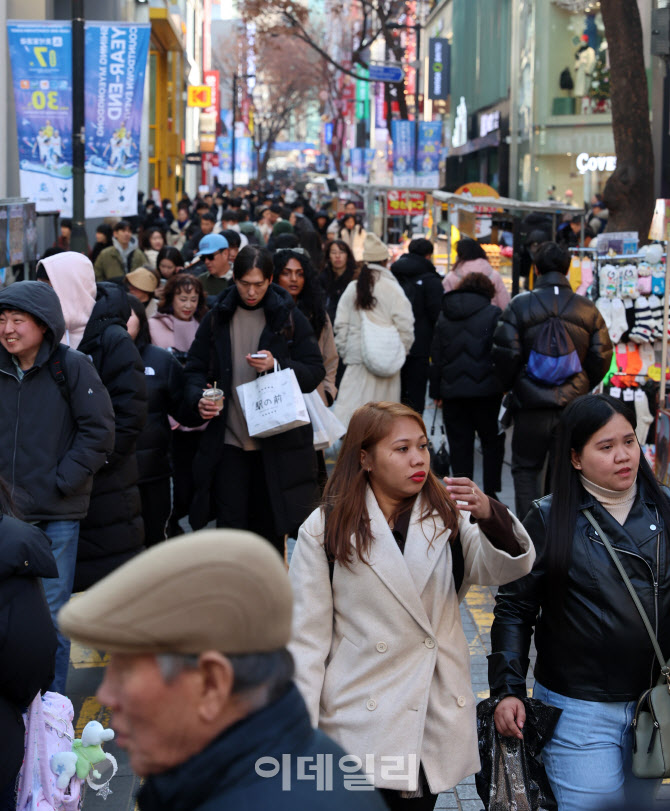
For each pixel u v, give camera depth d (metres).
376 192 49.84
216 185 164.25
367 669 7.28
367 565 7.29
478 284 19.67
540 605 8.30
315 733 3.45
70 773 7.91
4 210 18.00
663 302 20.19
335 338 21.95
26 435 11.37
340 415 21.75
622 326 20.22
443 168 108.38
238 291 14.34
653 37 23.31
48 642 7.45
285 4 76.38
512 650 8.14
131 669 3.20
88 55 25.53
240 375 14.36
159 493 15.87
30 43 25.42
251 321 14.43
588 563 7.95
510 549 7.16
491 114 85.00
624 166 28.27
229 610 3.11
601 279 20.34
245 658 3.19
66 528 11.62
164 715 3.21
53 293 11.42
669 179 38.03
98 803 10.13
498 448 20.48
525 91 71.75
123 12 64.38
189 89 147.88
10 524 7.43
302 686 7.21
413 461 7.33
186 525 19.42
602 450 8.02
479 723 8.07
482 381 19.62
